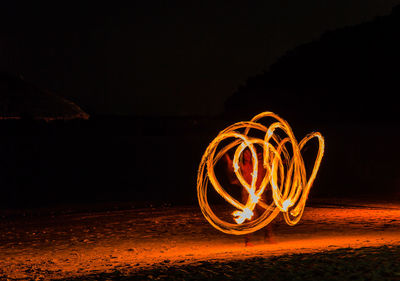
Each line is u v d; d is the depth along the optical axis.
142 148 41.62
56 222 16.25
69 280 7.17
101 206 20.67
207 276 6.46
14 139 41.81
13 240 12.97
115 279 6.84
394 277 5.86
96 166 35.00
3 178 30.48
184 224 14.25
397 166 30.94
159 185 28.08
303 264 6.68
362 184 26.22
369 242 9.45
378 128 44.22
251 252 8.80
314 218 14.20
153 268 7.44
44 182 29.44
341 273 6.13
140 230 13.52
